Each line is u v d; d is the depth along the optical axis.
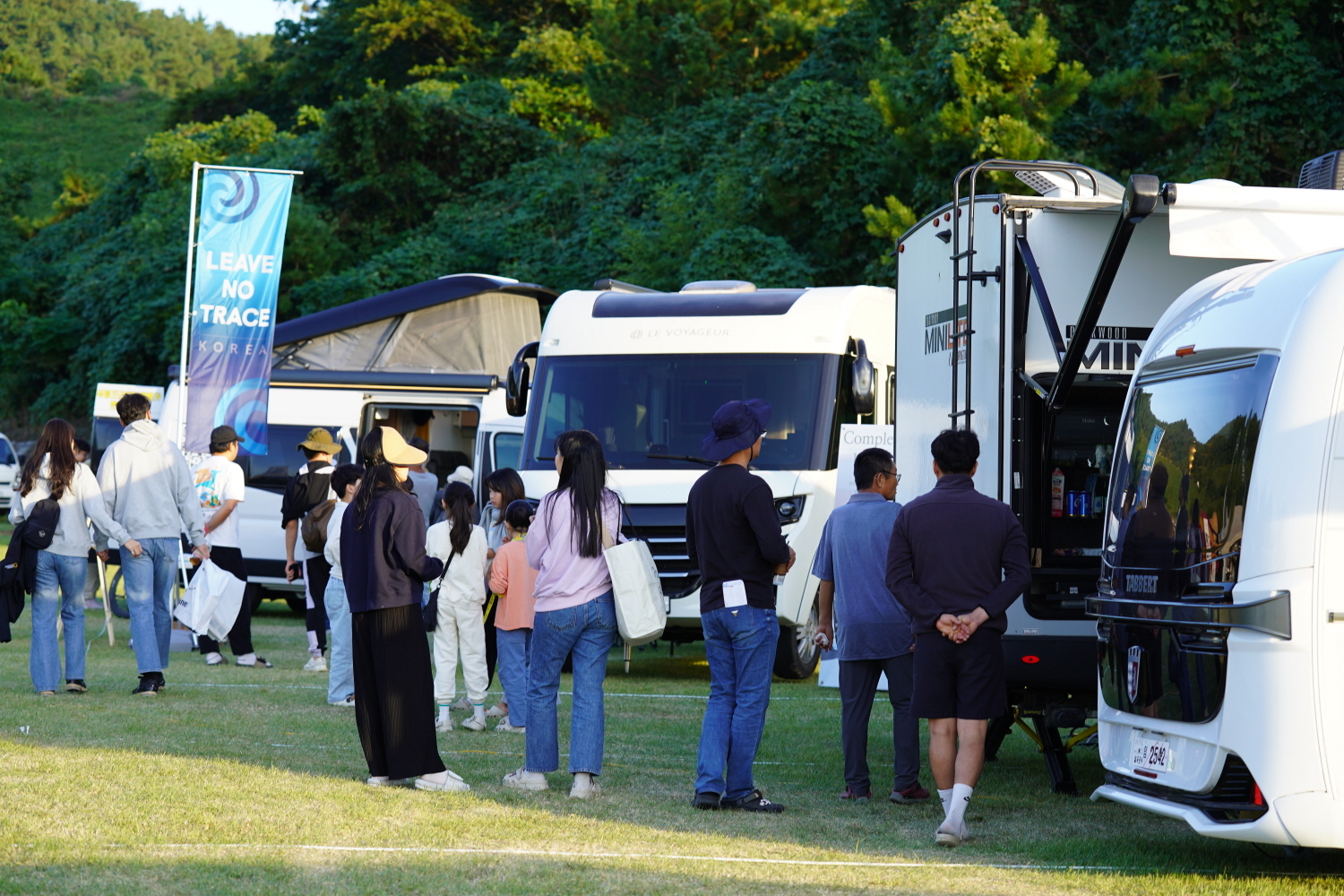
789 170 39.75
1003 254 12.00
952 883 8.39
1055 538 12.16
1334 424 8.19
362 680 11.02
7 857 8.40
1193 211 9.84
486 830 9.54
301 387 27.62
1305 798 7.96
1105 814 10.91
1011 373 11.96
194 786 10.62
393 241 59.50
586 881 8.24
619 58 62.97
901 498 14.18
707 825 9.99
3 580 15.35
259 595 28.50
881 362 21.19
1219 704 8.40
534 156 63.44
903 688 11.27
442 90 69.88
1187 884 8.45
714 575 10.66
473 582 14.56
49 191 107.50
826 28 55.31
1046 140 31.91
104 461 16.53
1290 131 31.52
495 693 17.88
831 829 10.03
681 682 19.06
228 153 73.56
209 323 22.09
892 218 32.50
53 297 65.69
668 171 53.75
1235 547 8.46
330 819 9.70
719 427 10.84
